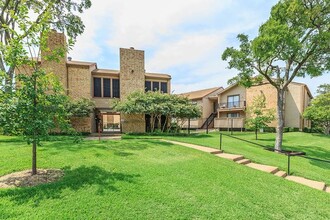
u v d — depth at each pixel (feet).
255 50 37.27
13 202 13.03
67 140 37.04
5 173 18.67
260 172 25.20
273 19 39.37
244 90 87.15
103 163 22.21
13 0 40.68
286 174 27.96
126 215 12.41
